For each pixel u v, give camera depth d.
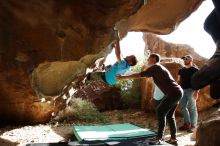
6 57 4.73
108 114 13.02
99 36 4.69
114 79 7.05
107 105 14.02
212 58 2.63
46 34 4.56
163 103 6.70
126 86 13.96
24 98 8.67
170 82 6.63
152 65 6.80
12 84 7.75
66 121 10.93
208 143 4.57
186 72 8.35
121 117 11.98
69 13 4.31
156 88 7.40
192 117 8.56
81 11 4.33
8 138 7.95
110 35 4.84
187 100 8.58
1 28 4.42
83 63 6.99
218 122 4.62
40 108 9.38
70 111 11.23
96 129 8.82
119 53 6.58
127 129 8.74
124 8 4.56
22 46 4.64
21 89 8.08
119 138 7.44
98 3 4.32
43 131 8.95
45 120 10.03
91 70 7.53
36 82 6.54
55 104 9.55
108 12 4.45
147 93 12.48
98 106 13.84
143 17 6.14
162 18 6.18
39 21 4.37
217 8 2.46
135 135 7.74
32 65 4.89
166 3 5.79
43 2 4.18
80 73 7.21
